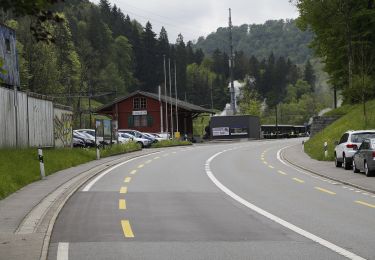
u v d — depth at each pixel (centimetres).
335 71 5809
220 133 8769
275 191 1833
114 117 9062
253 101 15088
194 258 860
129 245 963
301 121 17988
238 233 1079
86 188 1911
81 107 10425
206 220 1241
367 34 5366
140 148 5075
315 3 5462
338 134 4041
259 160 3506
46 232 1072
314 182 2141
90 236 1049
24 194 1673
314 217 1280
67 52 10219
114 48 14712
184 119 9544
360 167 2389
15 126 2938
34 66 8912
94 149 3862
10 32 3531
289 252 900
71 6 15588
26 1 725
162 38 16575
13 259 842
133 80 15162
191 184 2059
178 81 16462
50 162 2598
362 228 1130
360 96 5056
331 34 5553
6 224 1158
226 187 1956
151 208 1437
